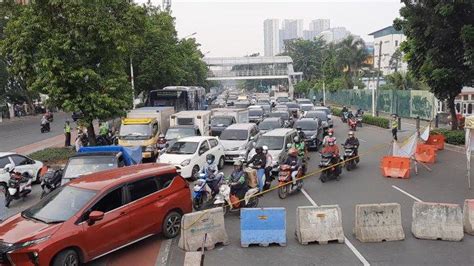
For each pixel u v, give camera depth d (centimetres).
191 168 1814
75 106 2186
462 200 1409
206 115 2767
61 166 1964
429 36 2448
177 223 1132
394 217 1073
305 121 2753
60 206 956
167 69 3972
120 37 2233
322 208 1070
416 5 2469
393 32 9281
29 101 6178
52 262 860
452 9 2231
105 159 1448
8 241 859
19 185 1566
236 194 1320
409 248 1012
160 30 3872
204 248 1025
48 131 4069
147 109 2630
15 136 3734
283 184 1475
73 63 2200
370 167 2053
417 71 2753
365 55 7688
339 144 2820
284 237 1048
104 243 945
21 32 2156
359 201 1429
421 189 1577
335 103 7838
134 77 3894
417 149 2138
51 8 2161
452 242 1048
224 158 2145
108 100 2211
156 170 1120
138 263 961
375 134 3384
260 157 1556
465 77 2408
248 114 3453
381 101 5475
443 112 3841
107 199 977
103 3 2233
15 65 2205
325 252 998
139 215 1026
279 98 6606
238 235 1135
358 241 1063
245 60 10725
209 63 10712
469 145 1595
